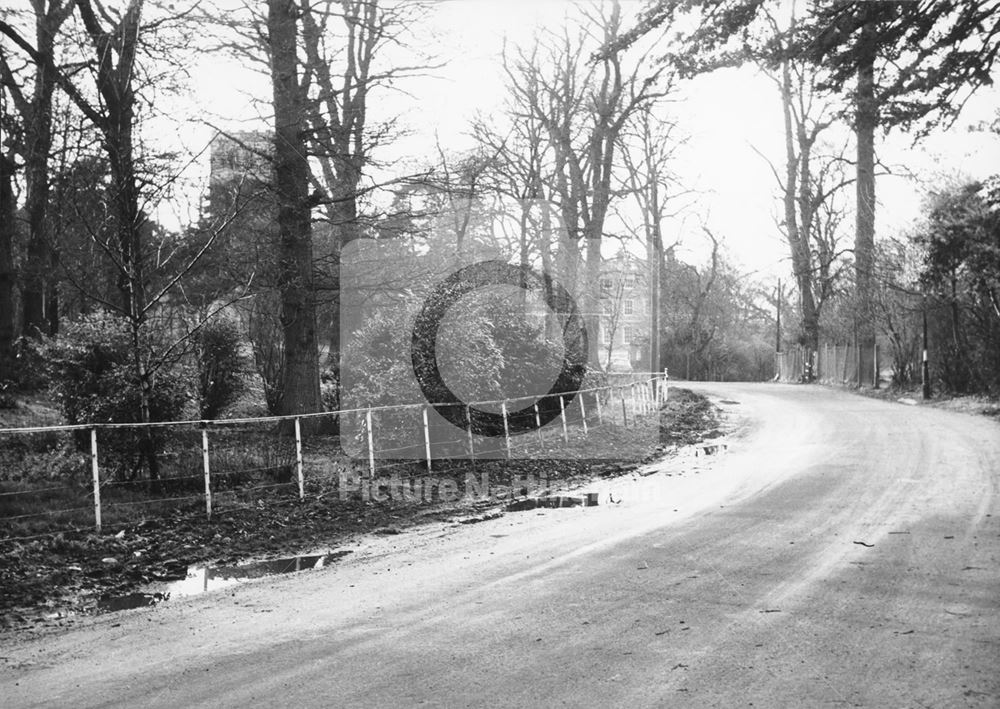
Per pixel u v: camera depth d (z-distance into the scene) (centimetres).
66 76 1892
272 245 2014
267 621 712
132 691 552
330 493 1334
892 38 1259
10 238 2452
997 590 735
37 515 1103
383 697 527
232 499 1257
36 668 611
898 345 3328
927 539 936
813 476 1426
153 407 1361
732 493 1299
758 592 745
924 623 650
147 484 1295
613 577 813
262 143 2061
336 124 2062
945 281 2727
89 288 1716
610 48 1327
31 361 2386
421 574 866
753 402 3147
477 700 518
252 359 2333
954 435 1883
